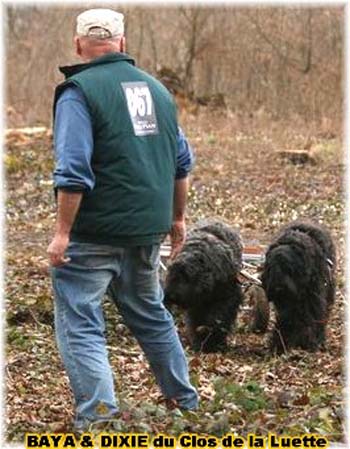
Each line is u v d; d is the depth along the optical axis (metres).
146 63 38.44
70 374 8.80
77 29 9.05
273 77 36.72
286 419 8.88
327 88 35.59
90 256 8.84
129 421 8.58
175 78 37.59
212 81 37.72
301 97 35.94
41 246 19.38
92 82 8.75
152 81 9.15
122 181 8.78
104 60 8.93
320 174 27.33
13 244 19.55
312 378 11.28
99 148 8.74
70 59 37.97
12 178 27.36
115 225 8.80
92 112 8.69
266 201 23.66
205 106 36.66
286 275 12.41
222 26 37.75
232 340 13.28
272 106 36.28
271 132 33.44
